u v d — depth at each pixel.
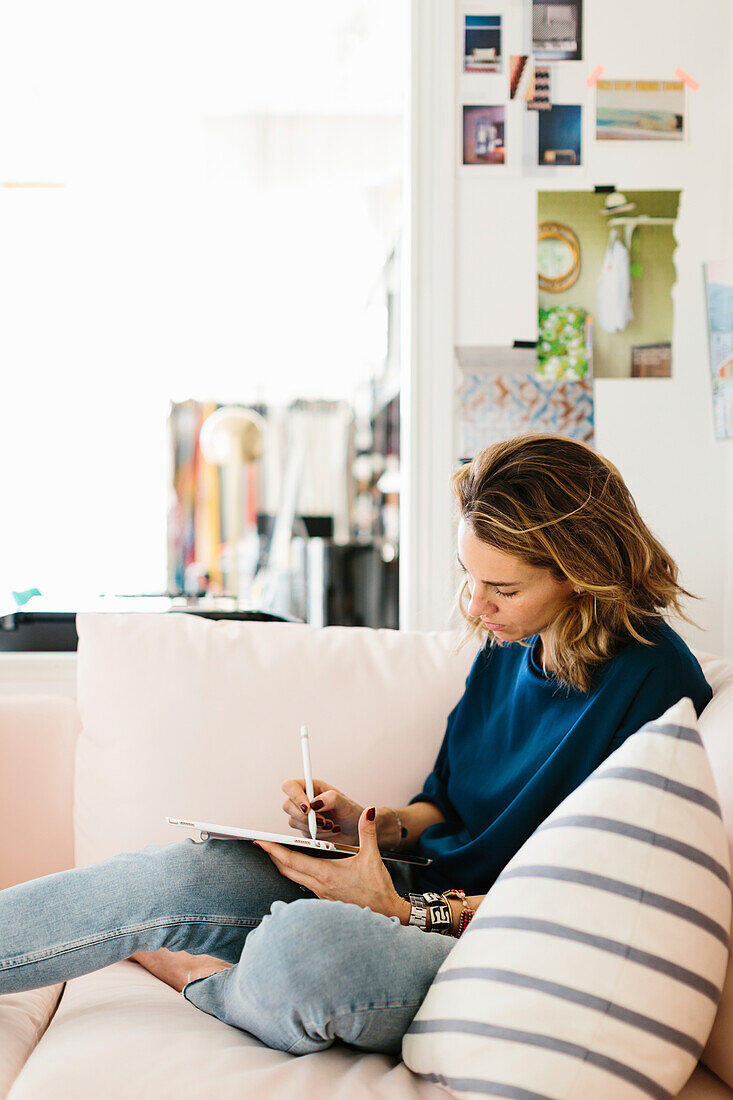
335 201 3.94
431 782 1.43
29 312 3.91
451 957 0.96
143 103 3.78
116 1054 0.96
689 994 0.86
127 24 3.31
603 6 1.85
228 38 3.42
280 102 3.82
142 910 1.10
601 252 1.88
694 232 1.87
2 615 1.91
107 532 4.04
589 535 1.15
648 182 1.87
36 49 3.47
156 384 4.01
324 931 0.95
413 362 1.88
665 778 0.91
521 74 1.86
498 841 1.20
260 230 3.96
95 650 1.50
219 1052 0.97
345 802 1.29
